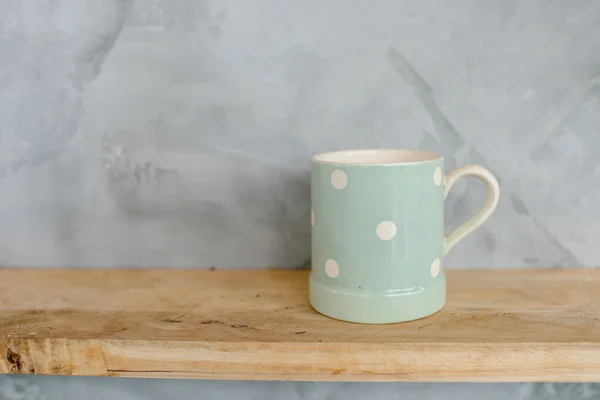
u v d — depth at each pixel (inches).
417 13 22.6
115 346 17.3
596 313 19.1
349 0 22.6
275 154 23.8
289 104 23.4
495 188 19.6
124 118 24.0
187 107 23.7
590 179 23.4
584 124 23.0
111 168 24.4
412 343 16.6
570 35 22.5
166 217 24.6
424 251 18.3
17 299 21.3
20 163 24.6
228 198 24.3
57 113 24.1
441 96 23.1
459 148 23.4
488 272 23.9
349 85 23.2
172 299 21.1
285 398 22.2
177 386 22.3
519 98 23.0
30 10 23.4
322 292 19.0
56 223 24.9
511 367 16.6
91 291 22.2
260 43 23.1
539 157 23.3
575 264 24.1
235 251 24.8
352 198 17.7
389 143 23.4
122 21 23.3
